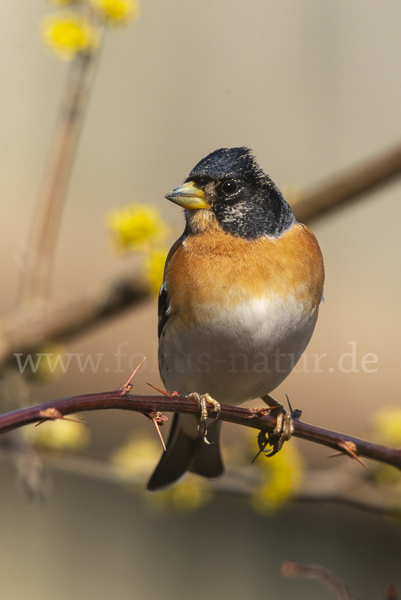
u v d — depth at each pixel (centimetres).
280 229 729
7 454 756
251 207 721
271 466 795
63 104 858
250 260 705
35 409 416
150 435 931
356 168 875
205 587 1366
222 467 792
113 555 1376
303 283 710
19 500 1380
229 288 697
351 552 1349
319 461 1443
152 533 1386
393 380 1714
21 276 859
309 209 882
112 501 1396
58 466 827
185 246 730
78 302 859
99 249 2083
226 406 561
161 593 1361
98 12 834
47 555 1366
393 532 1358
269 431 568
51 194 858
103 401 450
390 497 796
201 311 701
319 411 1612
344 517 1395
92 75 858
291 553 1356
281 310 700
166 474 786
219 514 1396
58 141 856
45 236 858
